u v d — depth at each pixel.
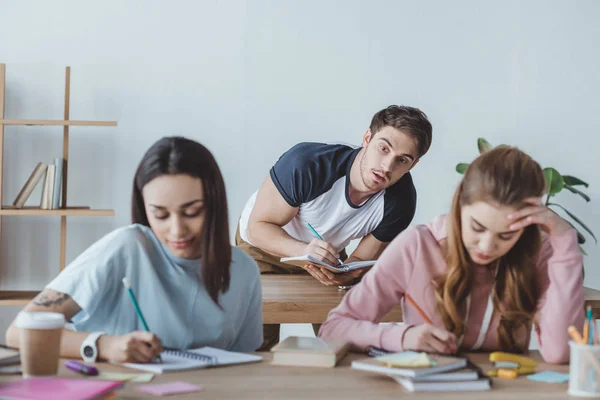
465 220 1.45
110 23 3.73
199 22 3.77
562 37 3.94
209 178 1.41
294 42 3.81
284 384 1.21
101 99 3.73
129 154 3.75
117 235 1.49
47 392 1.04
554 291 1.50
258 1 3.79
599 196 3.96
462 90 3.90
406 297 1.63
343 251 3.04
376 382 1.24
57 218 3.73
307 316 2.21
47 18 3.71
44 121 3.49
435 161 3.90
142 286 1.49
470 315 1.58
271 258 2.91
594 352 1.18
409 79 3.87
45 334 1.20
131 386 1.17
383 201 2.73
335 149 2.72
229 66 3.78
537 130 3.94
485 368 1.37
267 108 3.80
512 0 3.91
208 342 1.54
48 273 3.73
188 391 1.15
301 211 2.75
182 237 1.41
